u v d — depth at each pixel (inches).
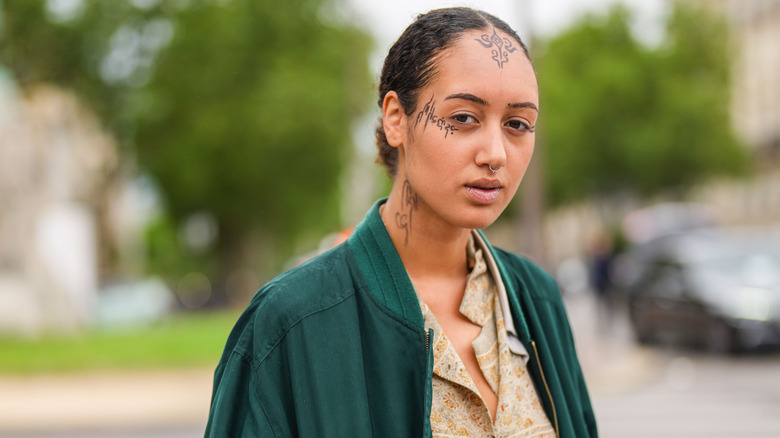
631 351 470.9
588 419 59.4
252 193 992.2
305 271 47.9
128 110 935.7
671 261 480.4
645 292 490.6
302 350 45.4
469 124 45.8
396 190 50.6
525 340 51.8
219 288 1376.7
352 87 958.4
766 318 402.0
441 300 50.3
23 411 336.8
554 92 1284.4
